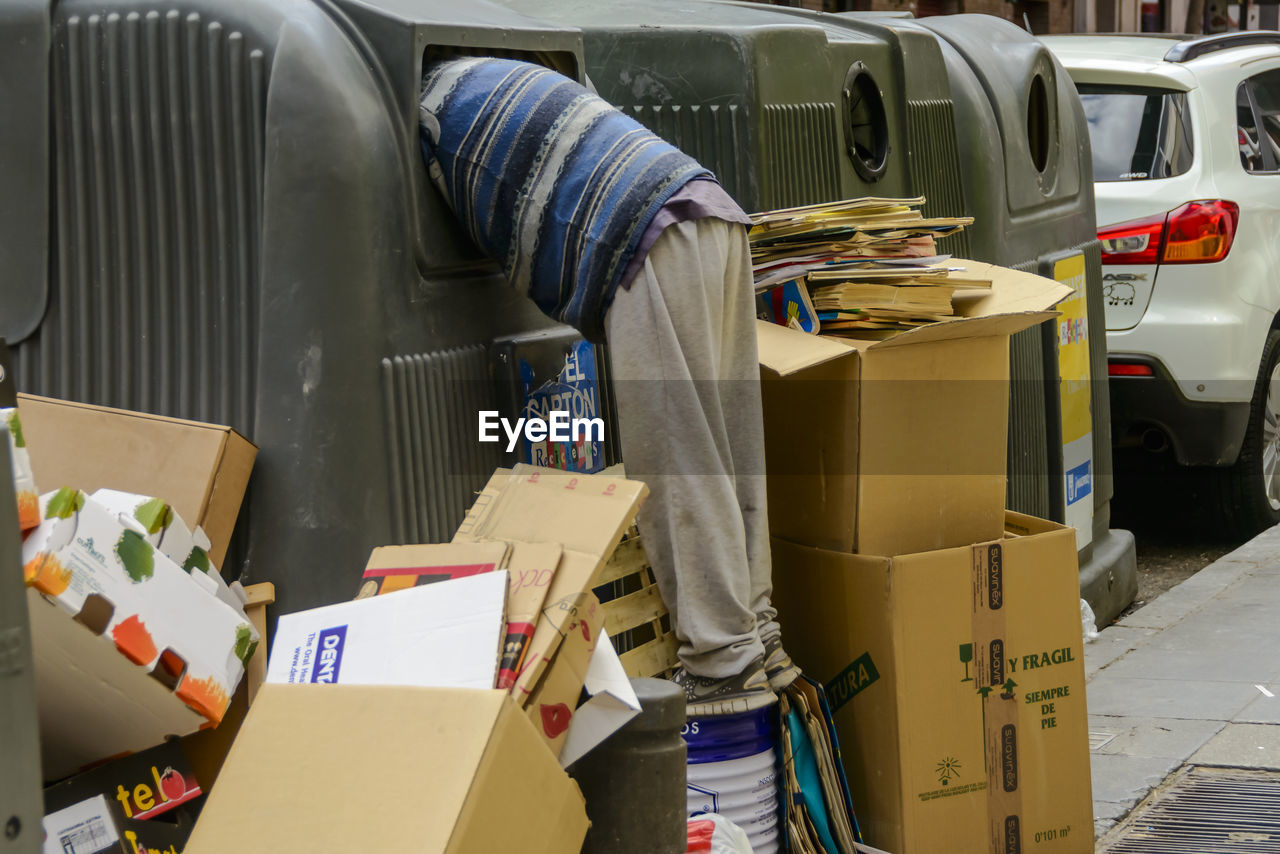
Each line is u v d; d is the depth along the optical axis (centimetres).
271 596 295
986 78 562
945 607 352
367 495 298
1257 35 875
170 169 304
